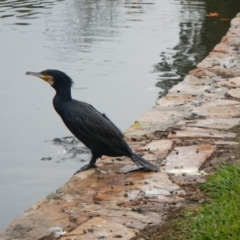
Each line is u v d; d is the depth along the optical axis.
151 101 15.70
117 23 24.34
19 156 12.43
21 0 29.11
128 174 9.66
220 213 7.72
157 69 18.52
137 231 7.73
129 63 19.00
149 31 23.08
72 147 12.85
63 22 24.47
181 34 22.72
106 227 7.80
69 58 19.41
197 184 9.14
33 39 21.75
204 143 10.84
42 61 19.08
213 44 21.38
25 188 11.04
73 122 9.82
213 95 13.84
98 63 18.97
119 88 16.78
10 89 16.62
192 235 7.39
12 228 7.86
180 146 10.75
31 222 8.00
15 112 14.98
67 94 10.05
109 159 10.46
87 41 21.50
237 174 9.03
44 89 16.67
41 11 26.69
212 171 9.63
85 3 28.75
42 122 14.30
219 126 11.76
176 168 9.77
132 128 11.81
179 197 8.71
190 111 12.72
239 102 13.28
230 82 14.84
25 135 13.52
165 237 7.53
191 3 28.81
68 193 9.00
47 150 12.73
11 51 20.19
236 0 29.36
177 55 19.98
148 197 8.74
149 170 9.70
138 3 28.84
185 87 14.55
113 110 15.11
